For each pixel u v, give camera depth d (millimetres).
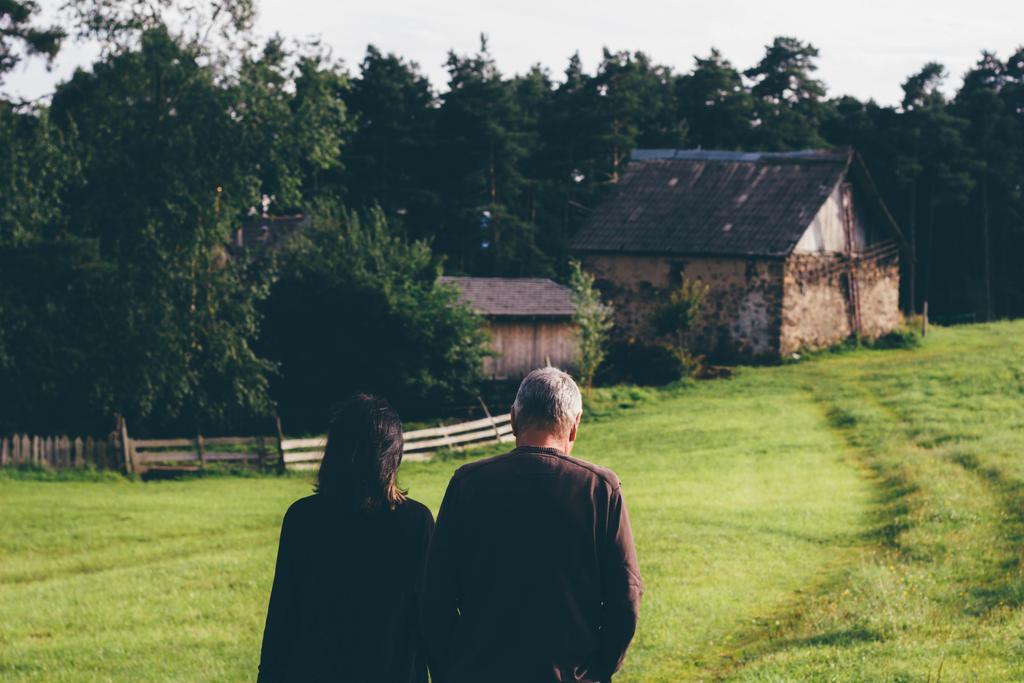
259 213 35219
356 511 3555
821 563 13438
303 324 35156
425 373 34875
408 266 36531
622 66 76125
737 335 43531
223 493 23953
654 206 47281
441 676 3500
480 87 67938
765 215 44625
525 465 3510
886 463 20750
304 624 3561
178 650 10547
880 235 50375
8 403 30250
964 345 46531
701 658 9438
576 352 37469
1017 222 77000
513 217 67062
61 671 9781
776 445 25031
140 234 31094
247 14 31812
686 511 17484
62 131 31031
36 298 30250
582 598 3400
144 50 31438
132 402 31516
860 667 7836
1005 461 18828
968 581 11148
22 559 16578
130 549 17094
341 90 67438
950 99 84562
